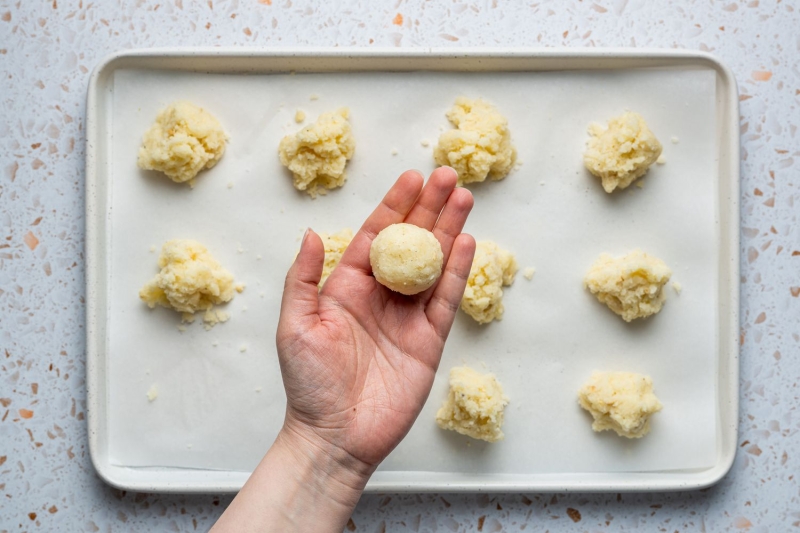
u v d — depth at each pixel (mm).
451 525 608
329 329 507
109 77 592
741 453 611
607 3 608
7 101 608
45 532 606
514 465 597
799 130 608
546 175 598
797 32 609
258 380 597
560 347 598
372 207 597
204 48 580
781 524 607
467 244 527
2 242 608
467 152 571
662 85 595
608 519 608
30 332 608
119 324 597
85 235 583
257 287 597
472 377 583
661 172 598
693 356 598
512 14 607
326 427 507
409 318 526
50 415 609
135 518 607
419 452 595
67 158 609
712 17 609
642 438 598
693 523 608
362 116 596
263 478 504
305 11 607
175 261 576
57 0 608
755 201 610
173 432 597
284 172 597
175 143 571
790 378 608
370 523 607
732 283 586
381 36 607
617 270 577
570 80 596
